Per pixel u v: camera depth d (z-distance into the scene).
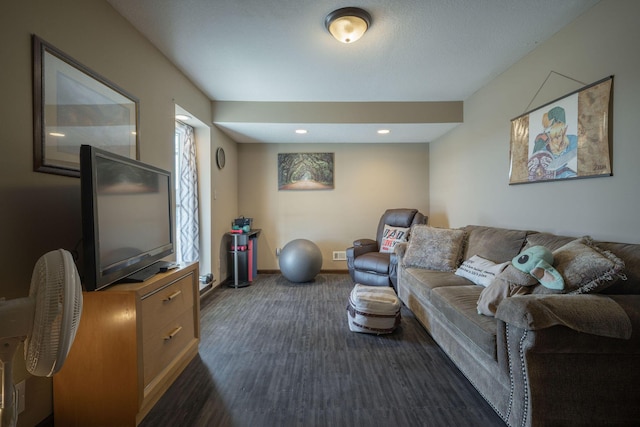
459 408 1.47
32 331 0.86
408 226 3.81
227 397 1.56
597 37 1.73
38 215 1.27
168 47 2.20
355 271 3.67
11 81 1.15
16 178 1.17
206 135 3.31
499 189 2.71
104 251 1.29
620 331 1.11
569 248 1.49
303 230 4.47
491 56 2.37
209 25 1.93
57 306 0.85
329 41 2.13
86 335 1.33
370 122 3.41
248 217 4.44
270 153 4.44
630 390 1.18
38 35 1.25
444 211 3.98
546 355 1.17
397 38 2.10
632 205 1.55
